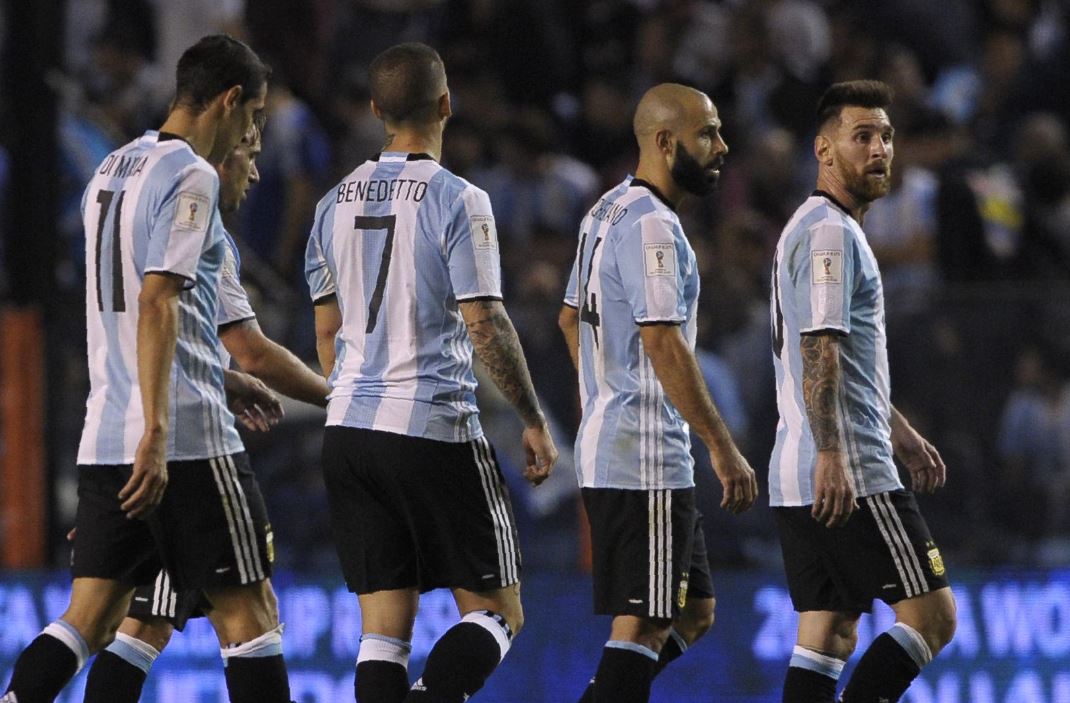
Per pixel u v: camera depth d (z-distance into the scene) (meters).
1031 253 35.59
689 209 38.16
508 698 27.41
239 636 18.27
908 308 28.42
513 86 41.34
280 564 28.05
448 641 18.16
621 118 40.31
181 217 17.08
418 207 18.30
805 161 40.00
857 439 19.28
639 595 18.86
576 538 27.95
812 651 19.97
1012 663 27.19
